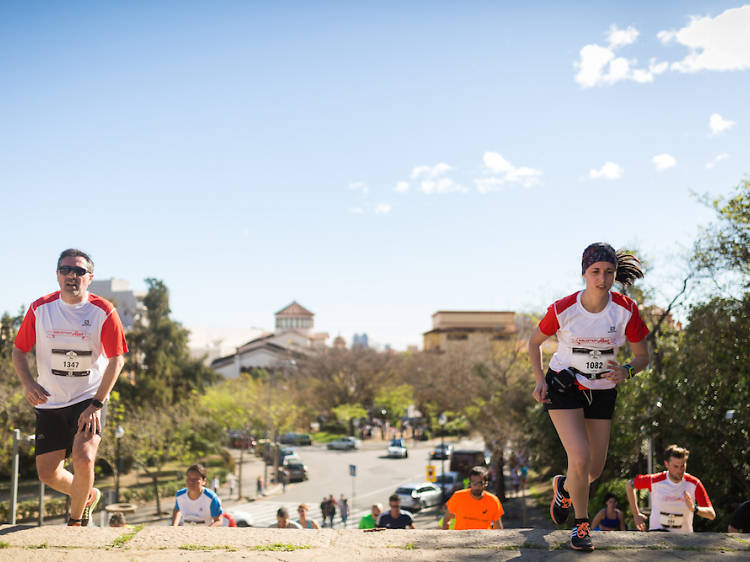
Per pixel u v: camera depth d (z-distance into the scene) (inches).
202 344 5128.0
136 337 2010.3
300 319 4869.6
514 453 1450.5
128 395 1857.8
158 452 1443.2
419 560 114.7
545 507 1288.1
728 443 491.5
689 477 214.5
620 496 619.5
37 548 118.5
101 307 148.7
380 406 3312.0
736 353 495.8
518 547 122.9
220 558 114.3
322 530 134.2
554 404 136.7
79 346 146.3
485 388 1535.4
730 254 583.5
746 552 119.9
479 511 235.0
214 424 1830.7
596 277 133.8
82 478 138.6
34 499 1327.5
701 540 127.0
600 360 136.1
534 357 143.2
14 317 1478.8
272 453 2229.3
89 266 148.3
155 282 2070.6
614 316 136.3
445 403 2117.4
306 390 3198.8
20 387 1123.3
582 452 127.6
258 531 132.3
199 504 238.5
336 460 2439.7
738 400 481.1
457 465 1811.0
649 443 576.7
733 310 514.6
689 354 524.7
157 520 1342.3
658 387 535.8
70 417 147.1
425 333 4148.6
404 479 1977.1
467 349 2298.2
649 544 124.5
